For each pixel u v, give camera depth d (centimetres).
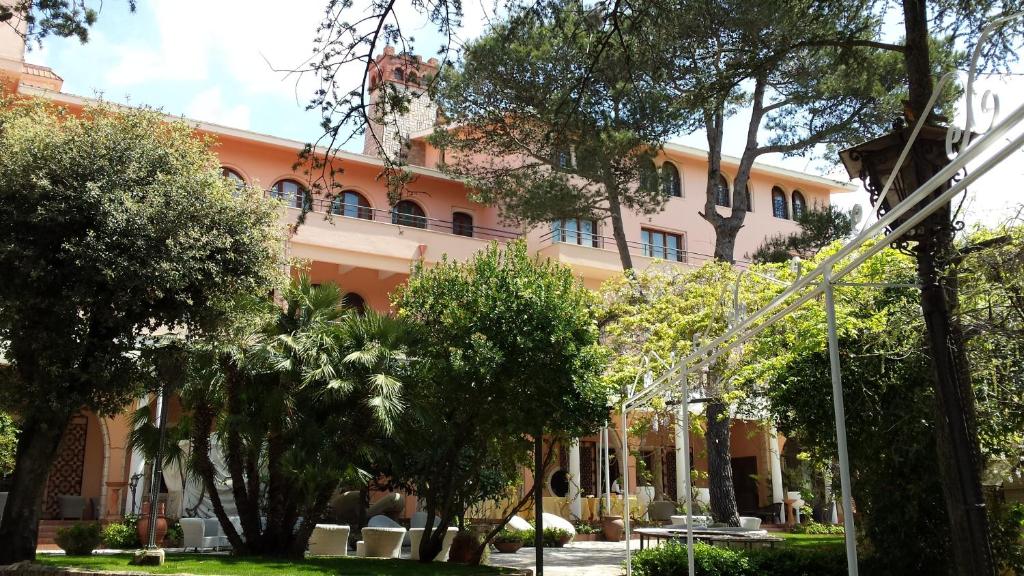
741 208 2075
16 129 1139
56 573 1010
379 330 1303
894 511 1084
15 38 2002
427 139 2075
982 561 434
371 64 722
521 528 1916
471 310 1295
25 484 1134
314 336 1256
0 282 1060
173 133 1280
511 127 1852
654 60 974
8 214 1071
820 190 3434
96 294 1105
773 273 1609
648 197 2052
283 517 1302
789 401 1192
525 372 1228
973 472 441
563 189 2052
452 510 1416
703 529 1477
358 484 1342
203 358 1208
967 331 751
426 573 1096
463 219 2795
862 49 1042
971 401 623
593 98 1027
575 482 2272
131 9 750
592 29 789
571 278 1359
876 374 1100
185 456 1358
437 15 729
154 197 1127
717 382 1539
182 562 1132
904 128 479
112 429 1919
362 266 2356
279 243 1312
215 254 1198
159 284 1094
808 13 1006
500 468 1631
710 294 1739
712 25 975
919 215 413
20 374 1130
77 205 1080
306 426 1247
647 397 1128
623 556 1634
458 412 1324
